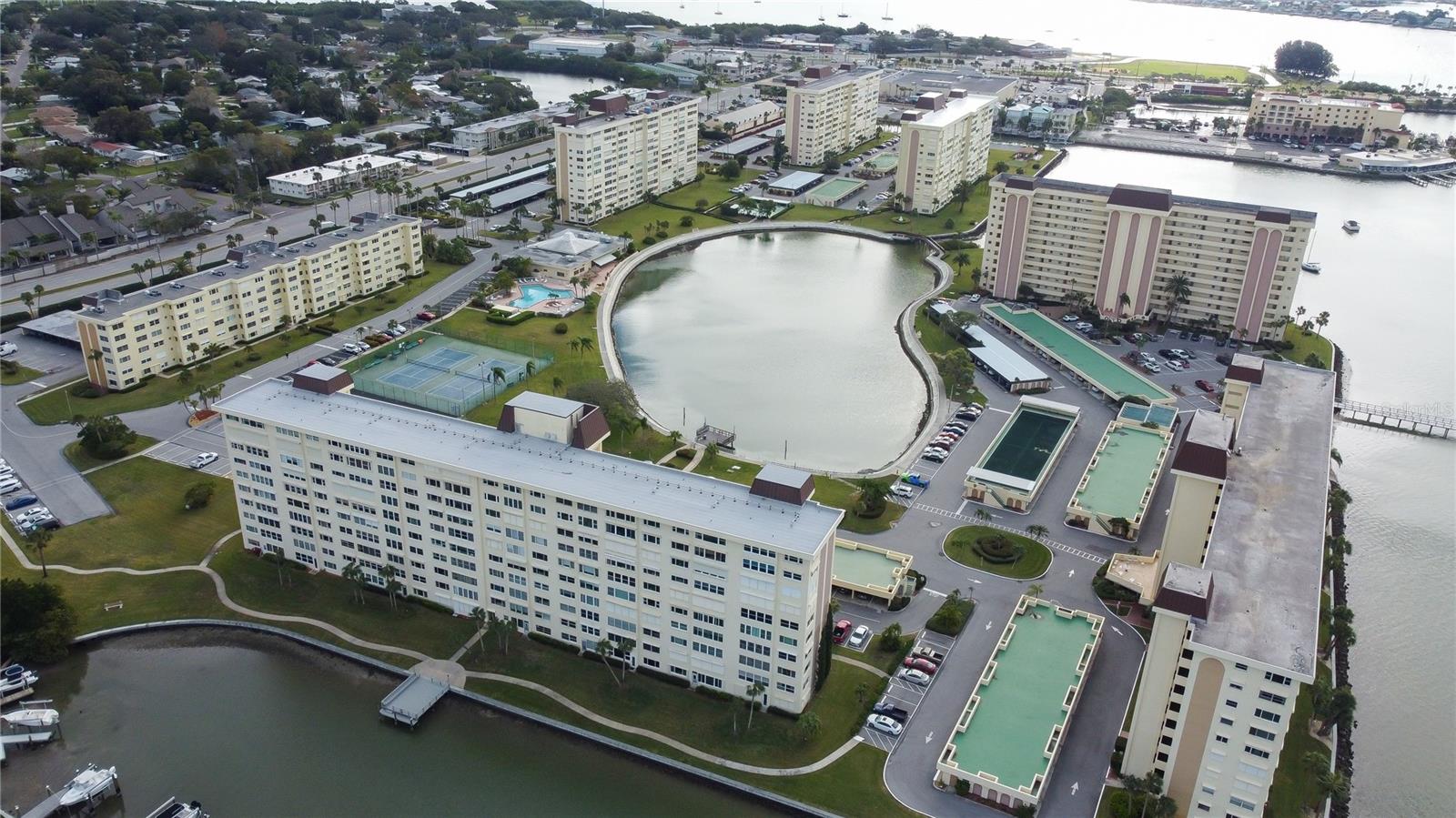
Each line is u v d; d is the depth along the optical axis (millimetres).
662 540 188375
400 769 181375
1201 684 156375
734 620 189250
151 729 189250
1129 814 167125
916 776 178625
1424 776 188125
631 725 189250
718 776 177875
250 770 180625
